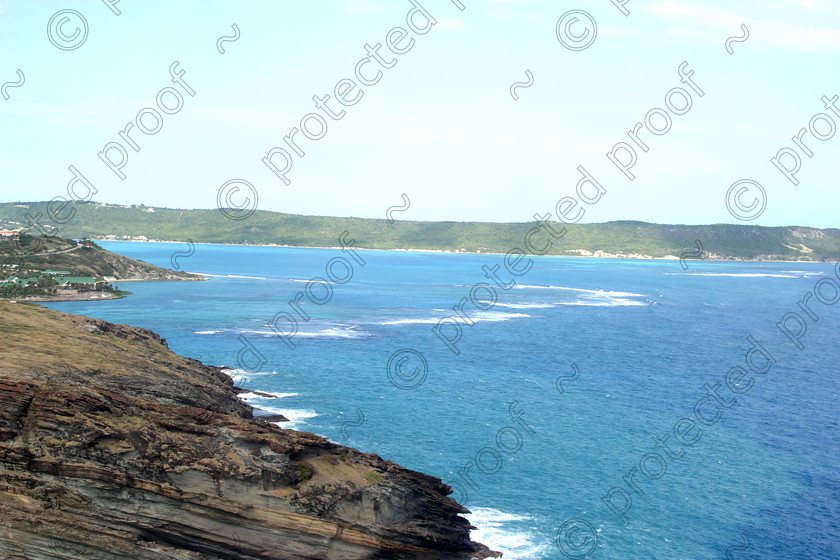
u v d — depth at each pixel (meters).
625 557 41.81
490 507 48.00
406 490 40.81
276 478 37.84
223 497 36.44
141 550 34.69
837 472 57.03
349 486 39.22
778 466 58.16
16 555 32.28
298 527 36.97
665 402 79.38
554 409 73.94
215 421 40.31
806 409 78.19
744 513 48.59
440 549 40.59
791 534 45.53
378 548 38.38
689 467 57.22
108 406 37.50
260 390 76.00
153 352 63.97
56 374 41.25
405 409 70.88
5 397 35.09
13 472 33.53
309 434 43.66
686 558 42.00
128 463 35.34
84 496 34.16
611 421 70.06
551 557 41.41
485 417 69.56
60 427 35.00
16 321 54.53
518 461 57.06
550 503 49.06
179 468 36.09
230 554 36.56
